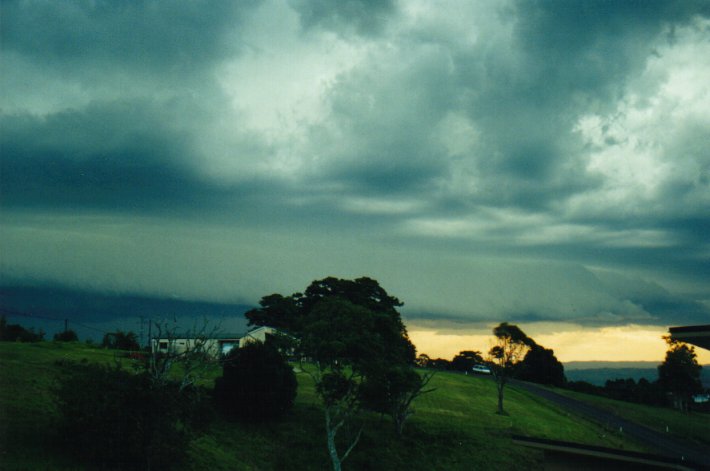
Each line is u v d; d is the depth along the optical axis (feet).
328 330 144.36
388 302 291.99
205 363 134.31
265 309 317.01
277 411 162.81
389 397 165.37
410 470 151.12
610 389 409.90
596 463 98.94
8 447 92.12
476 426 204.13
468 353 419.33
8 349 164.35
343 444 157.99
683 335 64.08
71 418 96.32
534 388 359.46
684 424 301.63
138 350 203.92
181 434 106.83
